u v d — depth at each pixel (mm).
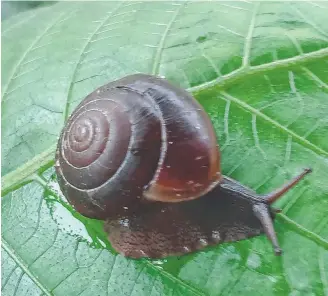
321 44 65
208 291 55
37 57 71
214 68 65
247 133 61
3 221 62
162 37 69
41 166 64
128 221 58
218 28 68
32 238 61
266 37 66
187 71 65
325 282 53
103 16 74
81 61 69
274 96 63
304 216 56
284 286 54
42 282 59
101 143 55
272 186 58
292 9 69
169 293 56
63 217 61
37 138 65
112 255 59
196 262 57
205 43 67
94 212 57
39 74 70
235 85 64
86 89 67
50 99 67
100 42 70
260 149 60
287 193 57
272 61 65
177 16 71
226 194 57
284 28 67
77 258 59
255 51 65
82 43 71
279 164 59
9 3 86
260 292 54
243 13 70
